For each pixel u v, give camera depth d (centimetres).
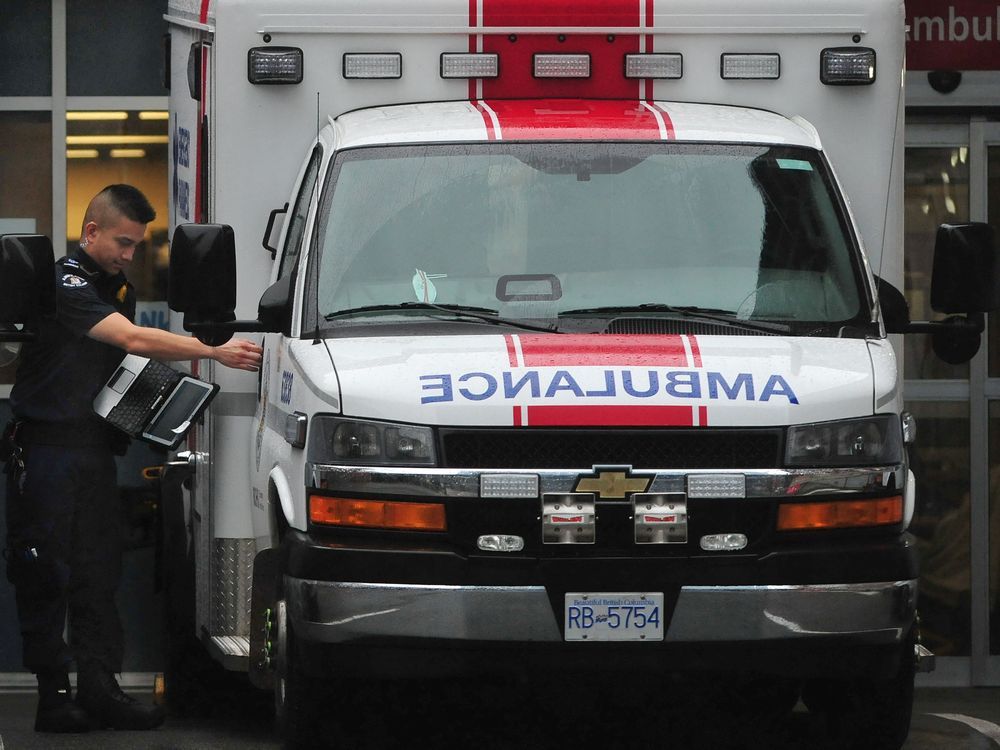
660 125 2492
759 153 2462
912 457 2389
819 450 2123
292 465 2267
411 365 2167
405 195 2409
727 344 2230
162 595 3206
